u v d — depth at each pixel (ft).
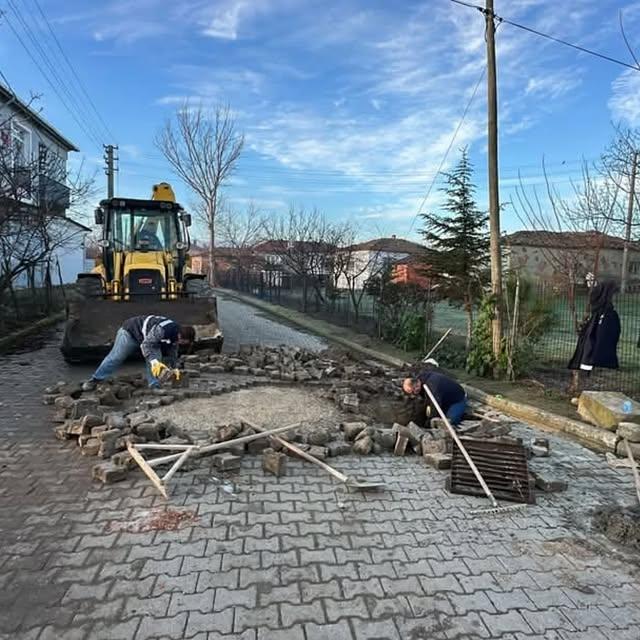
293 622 8.74
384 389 24.79
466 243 34.42
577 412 21.94
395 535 11.73
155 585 9.62
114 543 11.05
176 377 22.79
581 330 24.61
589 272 32.17
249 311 72.43
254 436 16.22
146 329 22.13
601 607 9.46
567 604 9.52
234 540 11.27
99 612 8.87
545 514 13.10
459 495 13.93
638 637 8.71
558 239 32.76
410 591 9.70
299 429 18.37
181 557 10.57
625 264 39.81
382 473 15.26
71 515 12.21
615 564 10.91
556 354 33.27
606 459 17.24
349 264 60.18
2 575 9.86
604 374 29.35
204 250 171.22
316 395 23.75
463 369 32.14
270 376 26.48
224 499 13.21
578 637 8.64
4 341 35.83
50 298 53.31
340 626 8.69
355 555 10.84
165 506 12.74
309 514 12.57
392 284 44.45
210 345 31.14
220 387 23.47
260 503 13.07
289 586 9.71
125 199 35.53
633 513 13.21
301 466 15.55
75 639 8.23
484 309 30.30
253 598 9.32
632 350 35.58
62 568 10.11
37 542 11.03
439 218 35.12
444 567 10.53
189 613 8.89
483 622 8.92
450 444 16.63
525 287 30.71
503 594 9.73
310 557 10.70
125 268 33.37
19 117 60.03
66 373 27.73
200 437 17.37
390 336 43.68
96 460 15.48
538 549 11.39
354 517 12.50
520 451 15.65
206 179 130.11
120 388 21.48
